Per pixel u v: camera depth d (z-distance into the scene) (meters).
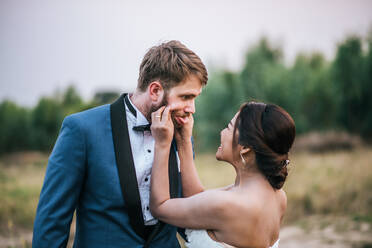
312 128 22.11
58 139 1.57
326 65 24.89
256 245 1.53
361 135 20.33
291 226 5.91
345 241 4.91
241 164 1.63
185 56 1.66
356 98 20.83
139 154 1.67
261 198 1.55
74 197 1.54
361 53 21.41
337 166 9.46
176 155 1.84
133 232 1.58
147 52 1.73
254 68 25.58
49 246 1.44
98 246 1.56
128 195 1.55
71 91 31.94
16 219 5.92
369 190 6.90
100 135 1.58
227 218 1.49
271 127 1.54
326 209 6.44
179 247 1.82
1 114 28.44
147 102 1.69
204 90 26.06
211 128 25.11
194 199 1.56
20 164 17.02
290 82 23.59
